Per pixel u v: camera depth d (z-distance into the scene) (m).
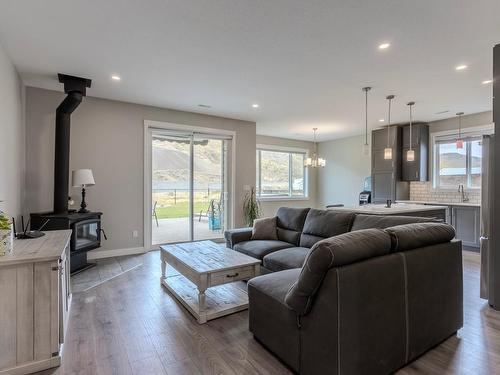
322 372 1.58
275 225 4.09
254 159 6.23
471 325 2.43
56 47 2.89
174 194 5.46
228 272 2.62
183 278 3.54
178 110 5.23
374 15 2.33
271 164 8.30
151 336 2.24
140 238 4.89
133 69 3.44
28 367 1.81
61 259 2.04
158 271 3.88
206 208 5.81
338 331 1.51
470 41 2.74
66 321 2.38
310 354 1.66
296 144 8.66
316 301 1.62
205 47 2.89
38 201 4.04
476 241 5.12
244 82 3.85
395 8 2.23
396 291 1.79
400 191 6.40
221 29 2.56
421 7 2.21
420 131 6.07
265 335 2.04
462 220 5.32
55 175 3.80
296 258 2.96
